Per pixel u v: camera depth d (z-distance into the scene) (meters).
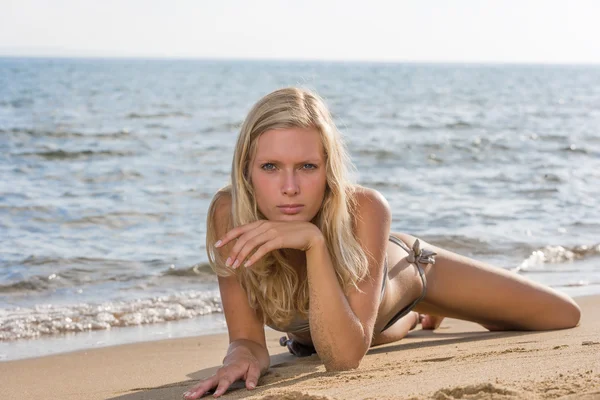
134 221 13.02
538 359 3.63
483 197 16.23
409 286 4.93
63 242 11.18
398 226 12.66
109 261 9.94
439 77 147.00
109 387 4.61
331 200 3.75
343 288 3.89
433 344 5.09
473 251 10.95
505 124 40.75
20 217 13.12
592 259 10.58
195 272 9.44
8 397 4.46
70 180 18.05
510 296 5.35
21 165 20.78
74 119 37.69
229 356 3.85
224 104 53.44
